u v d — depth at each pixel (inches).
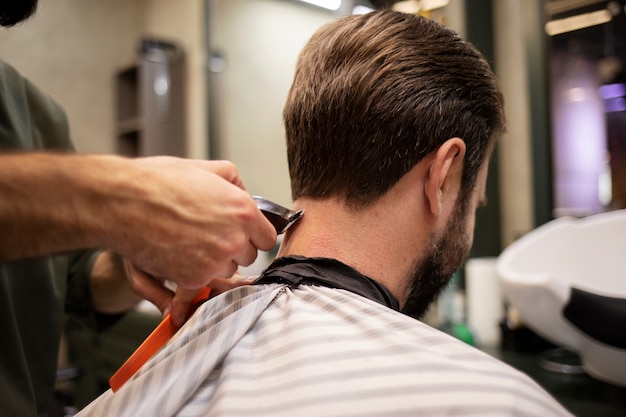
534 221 59.8
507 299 47.7
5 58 82.2
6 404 28.2
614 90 54.4
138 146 91.8
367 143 22.0
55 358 33.3
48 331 32.5
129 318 61.7
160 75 87.5
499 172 63.2
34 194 16.5
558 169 58.3
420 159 22.4
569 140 57.4
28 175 16.5
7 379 28.7
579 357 47.8
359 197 22.3
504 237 63.5
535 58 58.9
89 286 38.1
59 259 34.6
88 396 70.0
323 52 23.6
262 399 17.2
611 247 49.1
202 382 19.2
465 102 22.8
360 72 22.2
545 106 58.5
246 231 19.5
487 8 62.5
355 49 22.7
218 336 19.9
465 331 52.8
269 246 20.7
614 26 54.2
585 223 50.6
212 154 83.8
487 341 54.5
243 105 80.1
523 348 51.3
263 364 18.6
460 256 24.9
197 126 87.1
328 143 22.6
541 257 49.1
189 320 22.6
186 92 89.4
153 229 17.7
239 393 17.5
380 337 18.1
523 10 60.1
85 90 90.6
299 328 19.0
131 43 96.2
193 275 18.8
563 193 58.1
